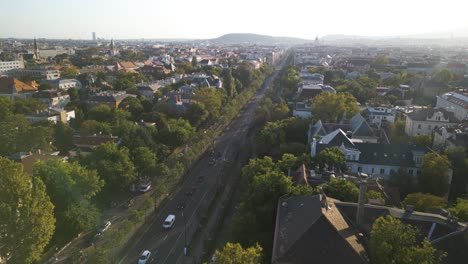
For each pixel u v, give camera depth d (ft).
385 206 313.12
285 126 645.51
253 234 330.13
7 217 288.71
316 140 526.98
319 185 355.36
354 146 504.43
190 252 379.76
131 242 391.86
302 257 247.91
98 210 417.69
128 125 644.27
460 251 250.37
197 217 449.06
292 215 295.48
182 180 548.72
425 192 447.01
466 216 305.32
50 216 319.88
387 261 237.86
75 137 618.85
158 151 593.83
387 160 493.36
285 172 426.92
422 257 226.99
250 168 430.20
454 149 500.33
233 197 501.97
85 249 375.25
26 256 296.10
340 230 258.37
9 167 311.06
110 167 468.75
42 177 387.34
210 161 633.61
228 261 236.02
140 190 508.94
